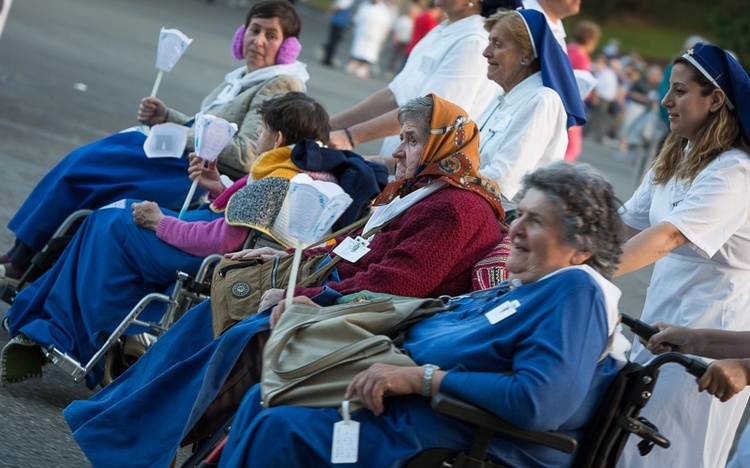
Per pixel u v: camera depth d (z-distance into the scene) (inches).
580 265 174.2
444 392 169.2
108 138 317.4
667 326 195.2
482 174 264.2
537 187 176.2
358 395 173.0
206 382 209.8
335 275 229.6
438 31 323.0
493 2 310.8
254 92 321.7
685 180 218.2
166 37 326.6
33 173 476.7
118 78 829.8
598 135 1370.6
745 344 192.5
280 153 267.9
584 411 171.9
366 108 343.3
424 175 223.5
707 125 215.2
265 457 170.1
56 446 240.8
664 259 227.0
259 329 213.0
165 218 271.0
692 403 215.2
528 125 263.4
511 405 162.4
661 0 3070.9
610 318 171.2
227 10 1940.2
